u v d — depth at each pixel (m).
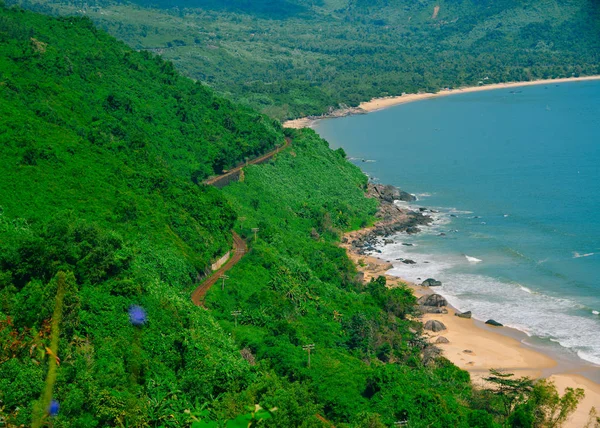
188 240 119.25
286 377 87.44
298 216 169.50
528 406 88.25
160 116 168.88
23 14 181.38
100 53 178.38
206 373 79.44
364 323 109.25
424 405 84.94
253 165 179.38
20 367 61.44
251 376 82.06
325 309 116.00
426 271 145.88
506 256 151.75
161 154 152.75
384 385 87.06
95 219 107.00
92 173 120.06
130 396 67.62
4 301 75.69
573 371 104.06
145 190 125.31
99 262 89.12
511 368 105.31
